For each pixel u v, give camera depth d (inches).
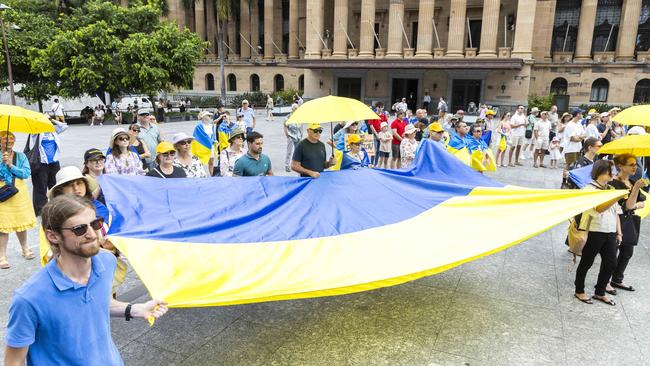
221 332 203.3
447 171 290.2
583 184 269.6
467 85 1584.6
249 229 194.5
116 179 193.9
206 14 2290.8
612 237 227.5
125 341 194.4
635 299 240.8
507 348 192.5
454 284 256.4
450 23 1545.3
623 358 186.5
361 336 201.0
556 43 1670.8
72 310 97.5
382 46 1838.1
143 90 1262.3
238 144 312.8
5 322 202.5
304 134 871.7
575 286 242.8
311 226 205.9
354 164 343.6
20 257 278.4
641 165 292.0
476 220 217.2
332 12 1948.8
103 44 1189.1
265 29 2114.9
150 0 1360.7
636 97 1529.3
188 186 208.7
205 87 2279.8
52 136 359.9
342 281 159.2
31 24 1279.5
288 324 211.0
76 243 94.3
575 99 1593.3
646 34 1549.0
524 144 699.4
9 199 258.2
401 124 545.6
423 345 194.1
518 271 276.2
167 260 156.6
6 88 1382.9
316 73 1809.8
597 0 1583.4
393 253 186.2
